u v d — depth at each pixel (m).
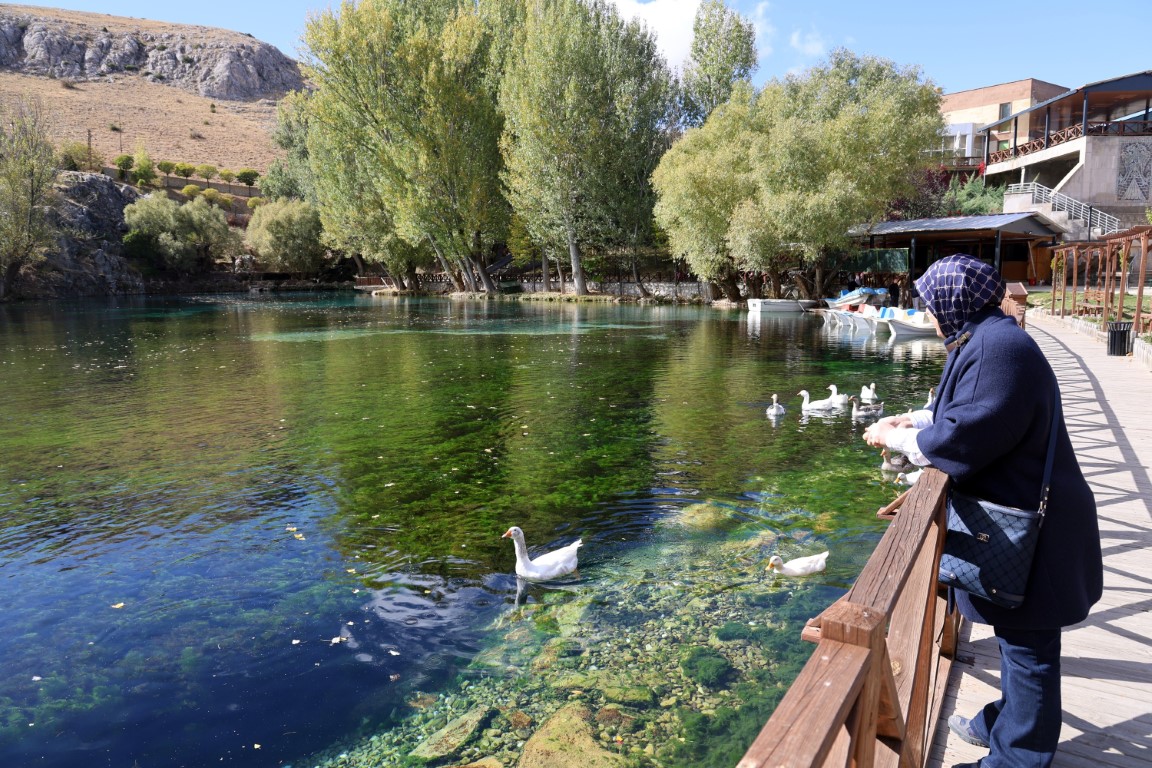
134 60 130.38
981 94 59.22
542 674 5.08
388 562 6.98
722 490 8.73
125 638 5.70
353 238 59.12
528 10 46.50
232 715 4.74
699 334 27.66
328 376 17.95
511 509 8.29
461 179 46.53
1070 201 38.56
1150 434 8.54
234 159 100.88
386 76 46.09
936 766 2.90
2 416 13.56
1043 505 2.30
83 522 8.11
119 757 4.36
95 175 65.56
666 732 4.37
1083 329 21.03
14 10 131.62
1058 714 2.44
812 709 1.32
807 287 40.34
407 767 4.21
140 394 15.70
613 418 12.79
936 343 24.16
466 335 28.17
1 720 4.73
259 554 7.22
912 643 2.46
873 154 34.75
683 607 5.95
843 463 9.75
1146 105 40.34
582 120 42.25
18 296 52.59
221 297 58.78
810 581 6.32
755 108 39.31
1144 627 4.03
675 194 37.09
